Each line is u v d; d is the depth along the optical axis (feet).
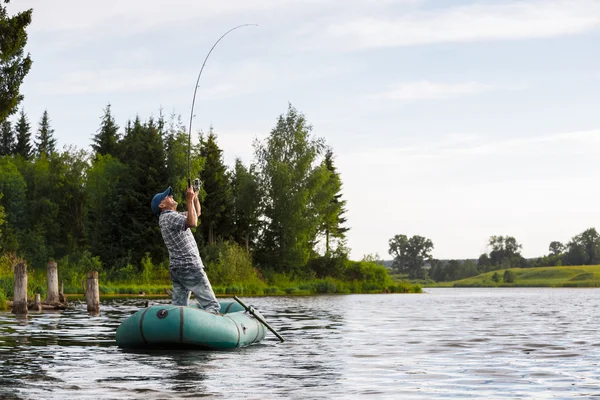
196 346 37.40
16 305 70.64
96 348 38.63
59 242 240.12
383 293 221.25
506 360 33.99
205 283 41.19
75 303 101.14
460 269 615.57
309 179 222.48
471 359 34.47
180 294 41.63
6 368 30.42
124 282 177.78
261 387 25.81
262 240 225.97
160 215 41.45
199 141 226.38
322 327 56.90
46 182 248.11
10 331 50.37
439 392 24.82
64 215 245.04
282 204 218.79
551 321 65.46
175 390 25.05
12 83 104.99
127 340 37.76
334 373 29.53
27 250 227.40
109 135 314.55
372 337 47.14
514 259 630.74
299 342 43.34
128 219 210.18
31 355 35.29
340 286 219.20
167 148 215.51
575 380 27.55
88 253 202.90
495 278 505.25
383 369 30.71
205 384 26.45
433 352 37.58
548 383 26.78
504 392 24.82
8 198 241.96
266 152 227.40
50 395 23.89
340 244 232.32
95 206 230.89
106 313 75.15
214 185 221.05
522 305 110.63
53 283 86.02
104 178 229.86
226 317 39.55
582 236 620.49
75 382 26.71
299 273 222.48
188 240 41.11
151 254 204.74
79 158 249.14
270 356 35.47
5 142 358.64
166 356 35.22
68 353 36.19
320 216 222.48
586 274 481.87
